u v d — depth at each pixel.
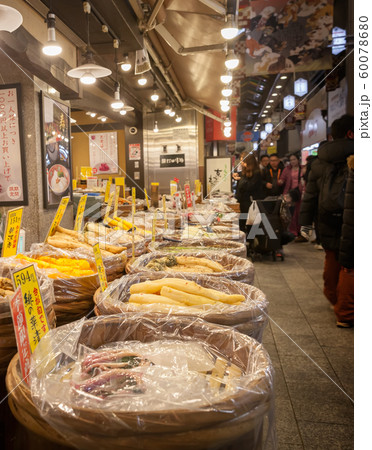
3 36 2.50
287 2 6.57
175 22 3.90
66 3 3.09
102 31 3.71
